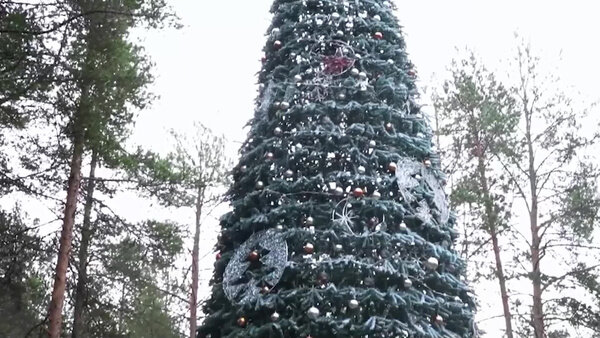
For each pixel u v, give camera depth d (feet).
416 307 29.99
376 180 31.73
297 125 34.12
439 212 33.09
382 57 36.27
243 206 33.24
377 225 30.94
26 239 38.75
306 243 30.25
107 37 35.99
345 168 32.60
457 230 34.30
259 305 29.27
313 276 29.32
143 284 51.93
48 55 32.71
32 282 42.80
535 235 50.72
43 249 39.17
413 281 30.68
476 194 48.32
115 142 38.78
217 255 34.78
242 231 33.12
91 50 34.63
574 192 50.83
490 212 48.08
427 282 31.37
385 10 37.91
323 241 30.27
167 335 62.39
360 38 35.88
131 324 58.23
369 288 28.63
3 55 30.83
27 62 32.40
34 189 38.63
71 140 38.70
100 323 47.03
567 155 52.60
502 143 52.19
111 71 35.32
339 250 29.89
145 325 59.11
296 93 34.53
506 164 52.39
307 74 35.14
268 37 38.50
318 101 34.22
